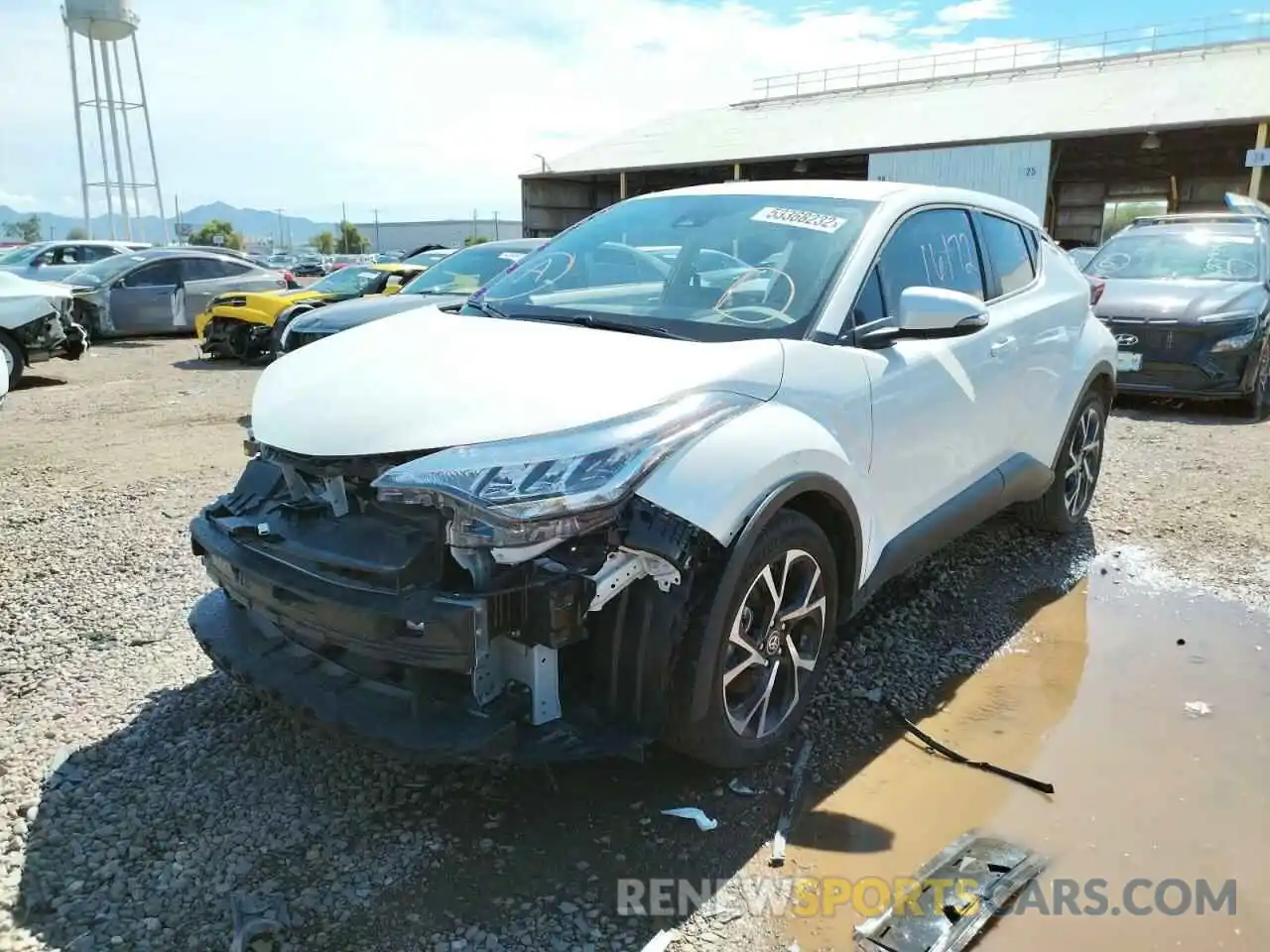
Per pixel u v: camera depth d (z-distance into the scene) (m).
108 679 3.52
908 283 3.61
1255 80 23.88
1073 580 4.64
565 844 2.63
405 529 2.51
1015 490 4.41
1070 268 5.15
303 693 2.63
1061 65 30.48
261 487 3.00
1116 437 7.64
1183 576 4.66
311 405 2.79
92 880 2.45
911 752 3.15
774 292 3.30
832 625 3.14
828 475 2.92
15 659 3.67
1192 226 9.96
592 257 3.79
